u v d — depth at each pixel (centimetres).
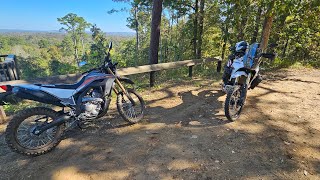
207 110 532
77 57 9094
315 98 609
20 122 336
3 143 393
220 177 308
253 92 657
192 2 1622
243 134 420
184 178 307
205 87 726
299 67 1089
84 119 389
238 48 502
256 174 314
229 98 443
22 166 331
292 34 1438
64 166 331
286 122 468
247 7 1094
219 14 1366
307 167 328
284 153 362
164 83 795
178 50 1827
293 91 668
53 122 348
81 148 376
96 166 331
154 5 771
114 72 439
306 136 413
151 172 318
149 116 504
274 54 485
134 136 416
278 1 888
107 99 408
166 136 414
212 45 1828
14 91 332
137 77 1024
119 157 352
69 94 372
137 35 4138
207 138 407
